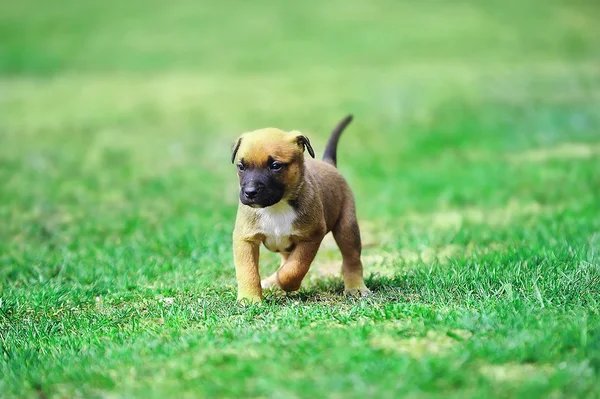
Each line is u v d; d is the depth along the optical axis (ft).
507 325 22.43
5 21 159.02
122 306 29.07
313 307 26.32
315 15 166.30
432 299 26.89
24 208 48.88
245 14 168.35
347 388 18.60
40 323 27.17
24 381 20.79
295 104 94.27
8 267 35.35
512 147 65.77
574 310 24.08
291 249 28.27
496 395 18.15
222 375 19.75
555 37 143.95
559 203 45.60
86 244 39.50
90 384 20.08
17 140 76.43
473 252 33.91
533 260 30.01
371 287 30.32
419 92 97.19
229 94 102.22
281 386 18.81
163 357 21.58
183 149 71.26
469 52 131.44
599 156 57.62
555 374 18.99
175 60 131.64
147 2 177.88
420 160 64.44
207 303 27.76
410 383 18.71
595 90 92.73
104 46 142.00
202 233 40.60
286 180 26.32
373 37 145.89
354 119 84.12
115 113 91.56
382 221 45.27
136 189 54.08
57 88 110.42
